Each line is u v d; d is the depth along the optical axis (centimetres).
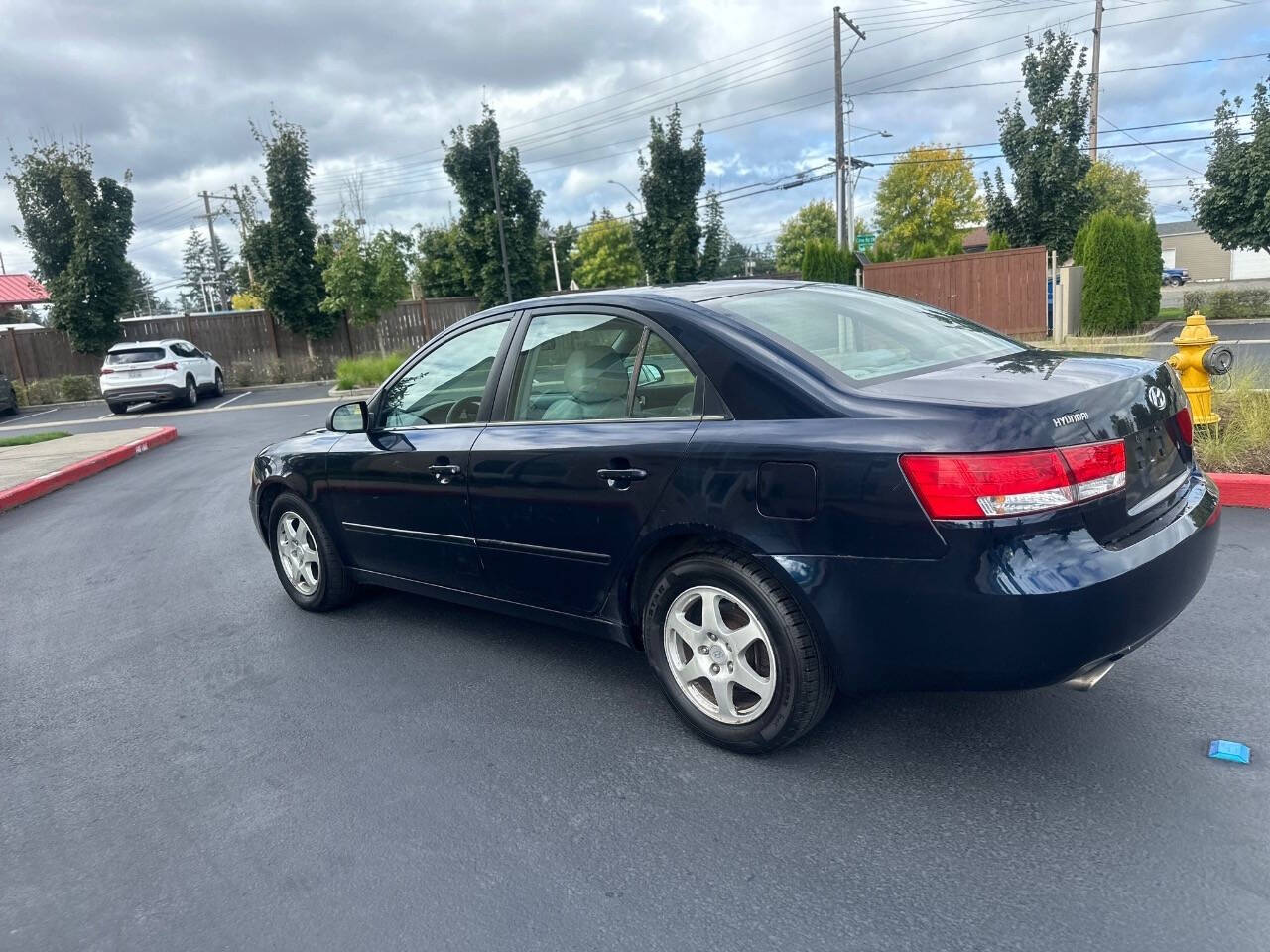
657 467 320
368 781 332
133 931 258
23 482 1054
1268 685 346
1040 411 261
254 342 2864
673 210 2817
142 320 2742
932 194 4906
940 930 233
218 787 336
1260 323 2102
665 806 301
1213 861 251
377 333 2923
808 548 284
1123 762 303
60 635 531
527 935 244
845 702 359
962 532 257
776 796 300
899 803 290
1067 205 2336
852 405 285
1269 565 466
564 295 387
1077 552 257
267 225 2753
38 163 2586
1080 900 240
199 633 512
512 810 306
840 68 2842
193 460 1249
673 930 242
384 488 440
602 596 356
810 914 243
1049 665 259
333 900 265
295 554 524
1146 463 292
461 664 432
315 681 427
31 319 4600
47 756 375
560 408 368
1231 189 2338
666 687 341
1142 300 1938
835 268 2169
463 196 3050
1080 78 2291
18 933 261
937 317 390
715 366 315
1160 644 389
